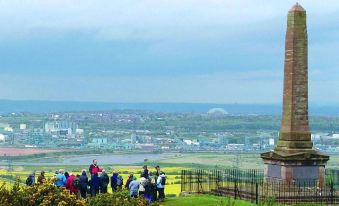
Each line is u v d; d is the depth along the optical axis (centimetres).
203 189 7056
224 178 7762
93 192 6266
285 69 6812
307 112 6725
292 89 6706
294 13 6725
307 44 6738
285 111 6775
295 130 6688
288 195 6219
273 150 6800
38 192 4691
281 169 6606
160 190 6450
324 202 6200
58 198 4712
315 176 6600
